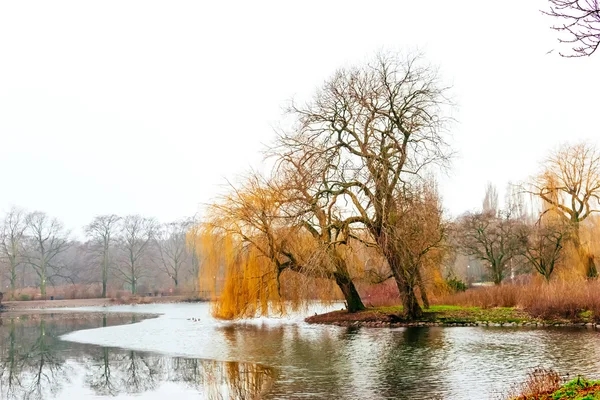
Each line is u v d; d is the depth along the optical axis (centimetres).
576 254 3991
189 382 1820
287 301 3488
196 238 3462
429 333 2636
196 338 2862
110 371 2102
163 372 2027
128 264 8631
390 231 2820
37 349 2755
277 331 3009
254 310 3412
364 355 2078
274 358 2111
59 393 1755
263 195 3219
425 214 2923
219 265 3416
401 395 1428
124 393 1717
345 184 3006
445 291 3997
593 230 4062
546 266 4219
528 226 4716
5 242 8081
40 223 8100
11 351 2705
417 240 2953
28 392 1778
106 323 4162
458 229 4638
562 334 2466
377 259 3469
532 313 3000
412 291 3077
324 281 3456
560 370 1634
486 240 4959
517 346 2139
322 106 3102
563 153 4159
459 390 1445
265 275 3284
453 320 2973
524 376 1578
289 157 3158
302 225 3097
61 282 10706
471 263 7681
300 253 3197
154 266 9106
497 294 3428
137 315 4969
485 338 2391
